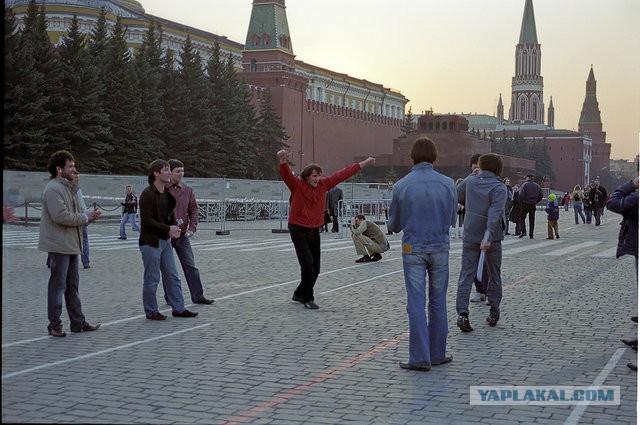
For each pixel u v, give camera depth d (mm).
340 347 8102
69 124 48938
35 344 8227
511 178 126562
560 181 199000
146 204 9750
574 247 22656
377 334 8836
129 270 15742
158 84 57562
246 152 68375
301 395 6234
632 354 7793
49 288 8680
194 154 61000
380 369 7141
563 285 13414
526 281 13992
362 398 6156
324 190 10867
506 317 10094
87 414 5633
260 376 6840
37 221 31594
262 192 40906
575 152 197750
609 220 46750
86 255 16016
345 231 30562
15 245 21406
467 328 8984
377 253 17719
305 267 10719
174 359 7492
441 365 7324
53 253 8609
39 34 49219
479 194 9055
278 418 5605
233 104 66375
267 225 35188
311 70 118875
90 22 82875
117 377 6762
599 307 10891
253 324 9500
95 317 10039
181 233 11070
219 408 5848
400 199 7211
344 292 12492
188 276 11172
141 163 53750
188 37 63969
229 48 107438
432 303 7336
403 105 153500
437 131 115188
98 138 51469
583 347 8141
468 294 9109
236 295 12156
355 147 123375
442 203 7211
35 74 46469
